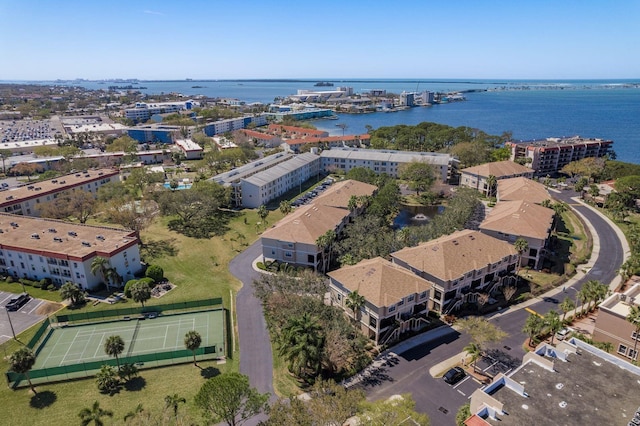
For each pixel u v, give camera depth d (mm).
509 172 160500
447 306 79438
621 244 113125
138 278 94375
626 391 47000
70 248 90875
